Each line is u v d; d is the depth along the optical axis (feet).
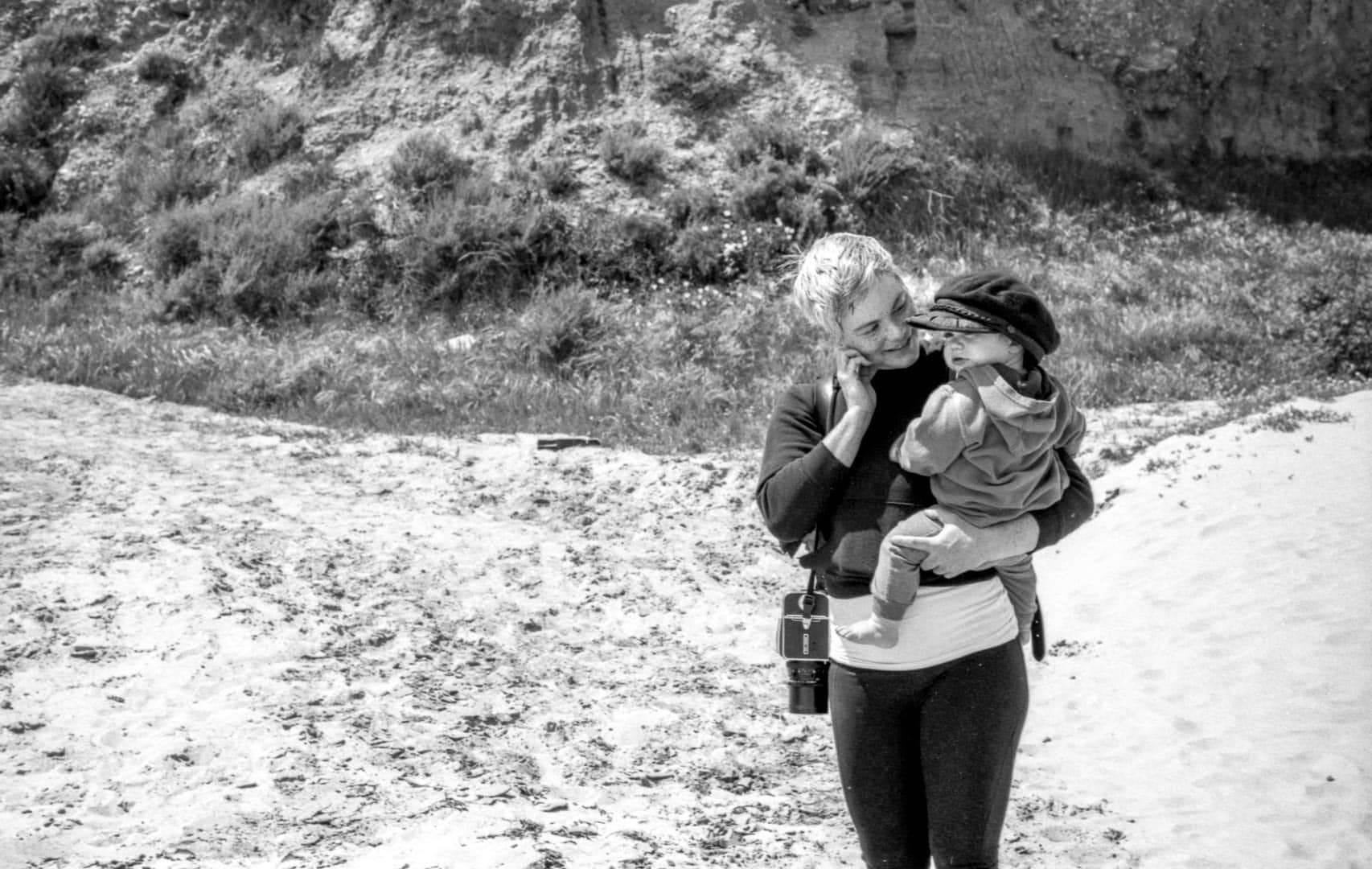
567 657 23.44
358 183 55.36
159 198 55.72
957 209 55.47
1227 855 15.70
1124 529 29.99
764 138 55.57
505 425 40.81
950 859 9.53
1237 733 19.49
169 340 46.03
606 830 15.92
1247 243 57.72
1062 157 60.34
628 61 58.49
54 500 29.45
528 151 55.83
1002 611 9.61
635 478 34.88
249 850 14.74
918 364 9.87
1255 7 68.18
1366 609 23.48
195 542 26.94
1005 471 9.16
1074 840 16.43
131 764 17.24
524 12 58.44
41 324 47.88
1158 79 65.41
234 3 61.93
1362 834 16.07
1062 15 64.49
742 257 51.39
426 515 31.24
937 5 61.41
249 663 21.17
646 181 54.75
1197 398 43.11
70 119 59.82
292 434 38.09
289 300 49.93
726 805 17.38
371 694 20.56
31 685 19.69
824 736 20.59
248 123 57.77
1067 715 21.33
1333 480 30.58
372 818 15.81
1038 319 9.38
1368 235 61.11
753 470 34.99
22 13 63.57
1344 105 69.10
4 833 14.83
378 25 59.77
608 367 45.37
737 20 59.41
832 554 9.76
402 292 50.55
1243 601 24.75
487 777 17.66
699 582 28.17
